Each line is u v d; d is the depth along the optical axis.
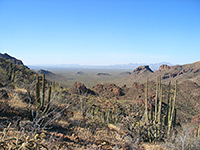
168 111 7.70
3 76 16.55
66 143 4.22
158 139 6.42
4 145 2.15
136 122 6.68
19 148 2.07
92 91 39.56
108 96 38.53
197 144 5.23
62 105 8.52
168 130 7.01
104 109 14.39
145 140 6.48
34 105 6.84
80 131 5.66
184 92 43.41
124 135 6.27
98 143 4.96
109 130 6.88
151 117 7.36
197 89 46.16
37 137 2.61
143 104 14.27
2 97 7.04
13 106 6.10
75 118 7.21
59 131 5.15
